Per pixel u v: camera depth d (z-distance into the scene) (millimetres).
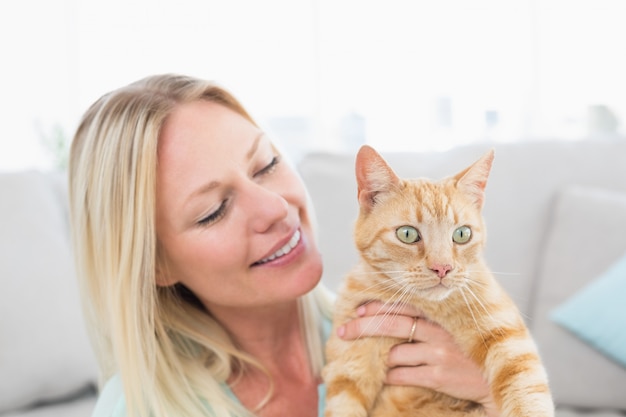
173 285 1384
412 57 3355
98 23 3490
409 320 1232
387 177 1229
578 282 2057
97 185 1255
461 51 3301
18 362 2082
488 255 2127
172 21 3496
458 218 1201
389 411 1225
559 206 2145
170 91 1278
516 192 2174
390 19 3357
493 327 1190
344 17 3398
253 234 1200
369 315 1248
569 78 3227
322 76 3445
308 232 1313
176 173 1198
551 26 3211
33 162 3473
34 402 2129
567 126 3260
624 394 1934
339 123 3473
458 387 1191
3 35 3406
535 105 3258
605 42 3164
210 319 1389
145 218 1204
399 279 1208
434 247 1184
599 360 1961
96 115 1297
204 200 1186
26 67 3447
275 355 1401
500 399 1153
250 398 1344
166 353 1303
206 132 1217
